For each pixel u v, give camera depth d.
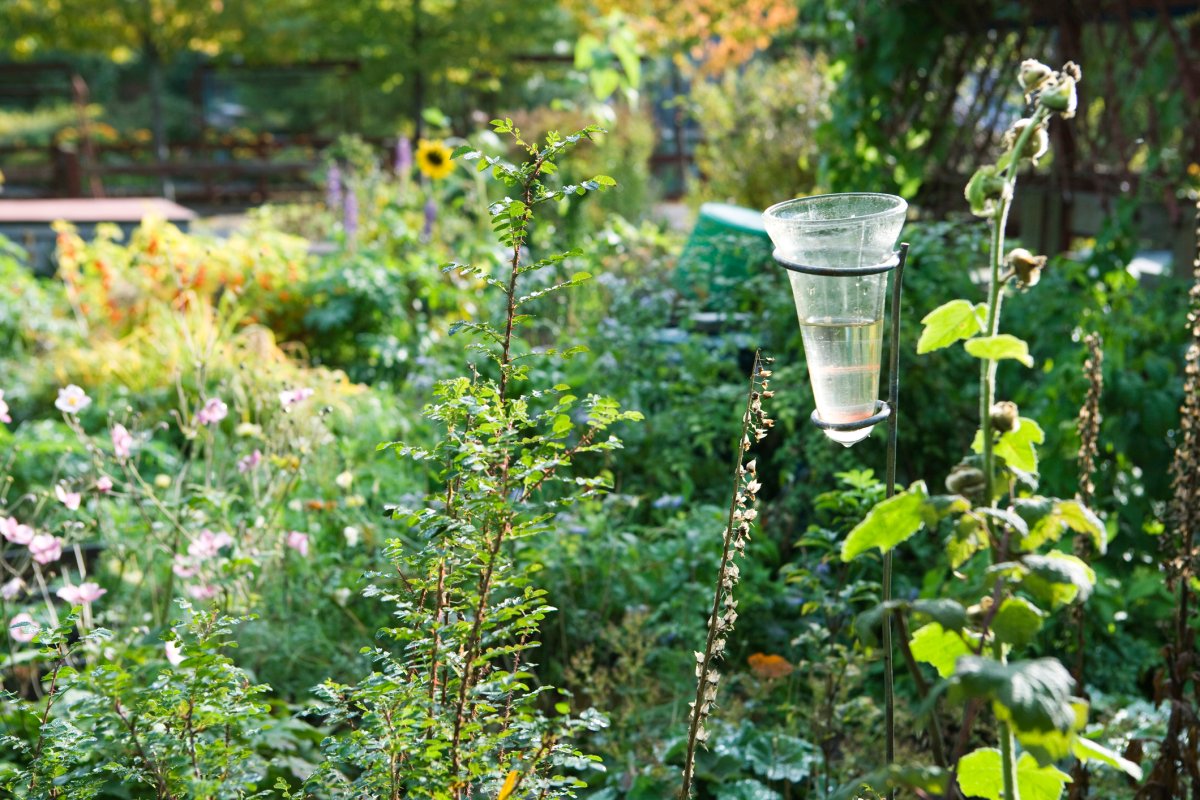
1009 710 1.13
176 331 6.76
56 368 6.73
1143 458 4.13
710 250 6.02
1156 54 5.80
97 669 2.04
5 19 19.86
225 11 20.17
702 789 3.27
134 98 29.31
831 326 1.68
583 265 6.86
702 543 4.11
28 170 20.41
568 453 1.96
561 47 19.73
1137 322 4.68
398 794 2.00
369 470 4.88
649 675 3.79
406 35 18.72
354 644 3.83
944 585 3.69
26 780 2.11
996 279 1.35
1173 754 2.54
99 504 4.21
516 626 2.02
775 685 3.70
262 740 3.07
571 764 2.00
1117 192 6.09
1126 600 4.00
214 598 3.73
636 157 12.16
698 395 5.13
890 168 6.85
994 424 1.34
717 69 14.07
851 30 6.62
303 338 7.86
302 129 26.78
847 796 1.33
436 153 9.24
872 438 4.66
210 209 18.78
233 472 4.84
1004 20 6.35
